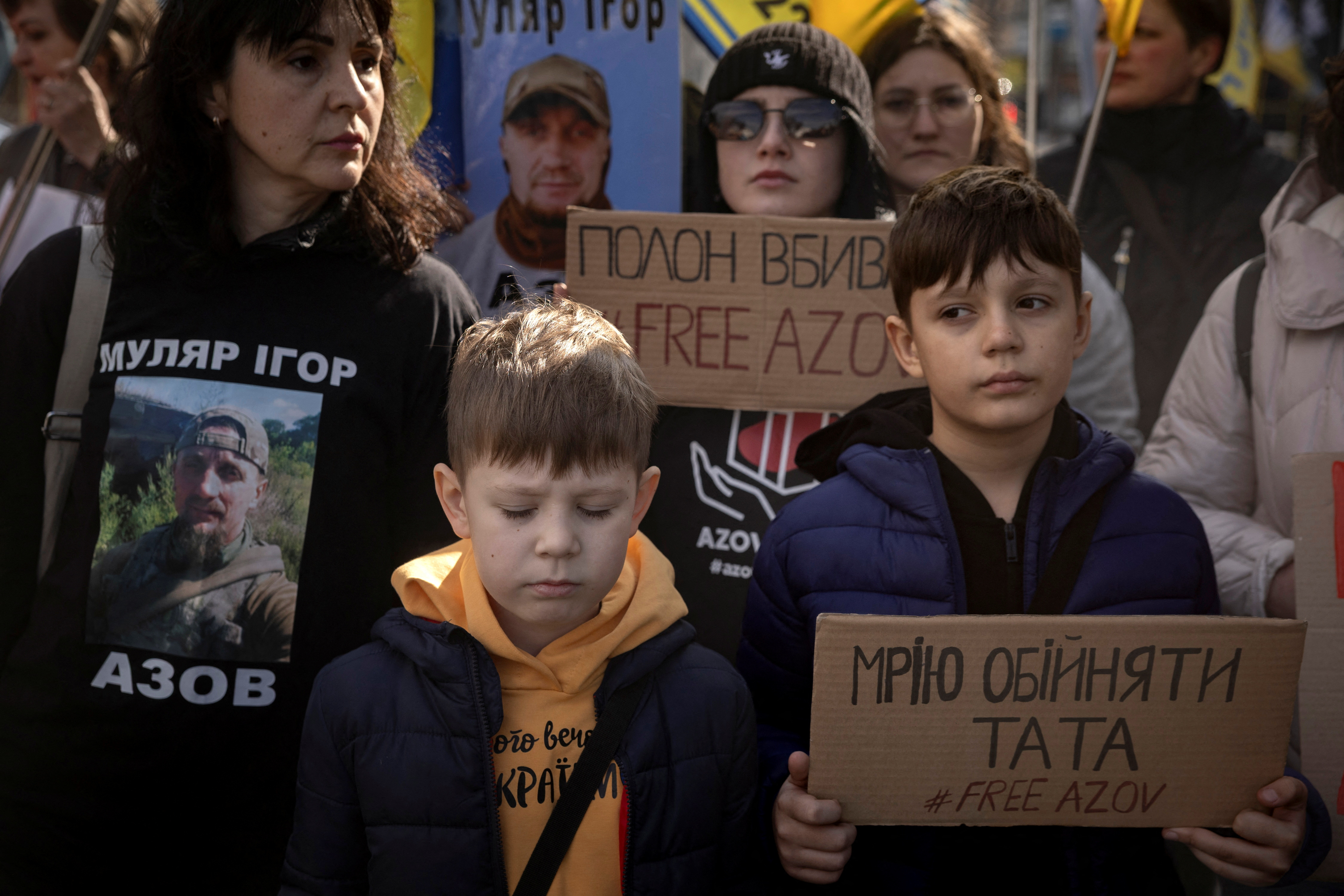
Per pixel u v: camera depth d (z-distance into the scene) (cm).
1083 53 387
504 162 230
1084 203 301
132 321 156
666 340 186
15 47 283
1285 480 192
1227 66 398
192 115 154
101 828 150
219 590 150
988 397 133
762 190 212
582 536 116
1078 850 135
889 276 178
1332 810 140
